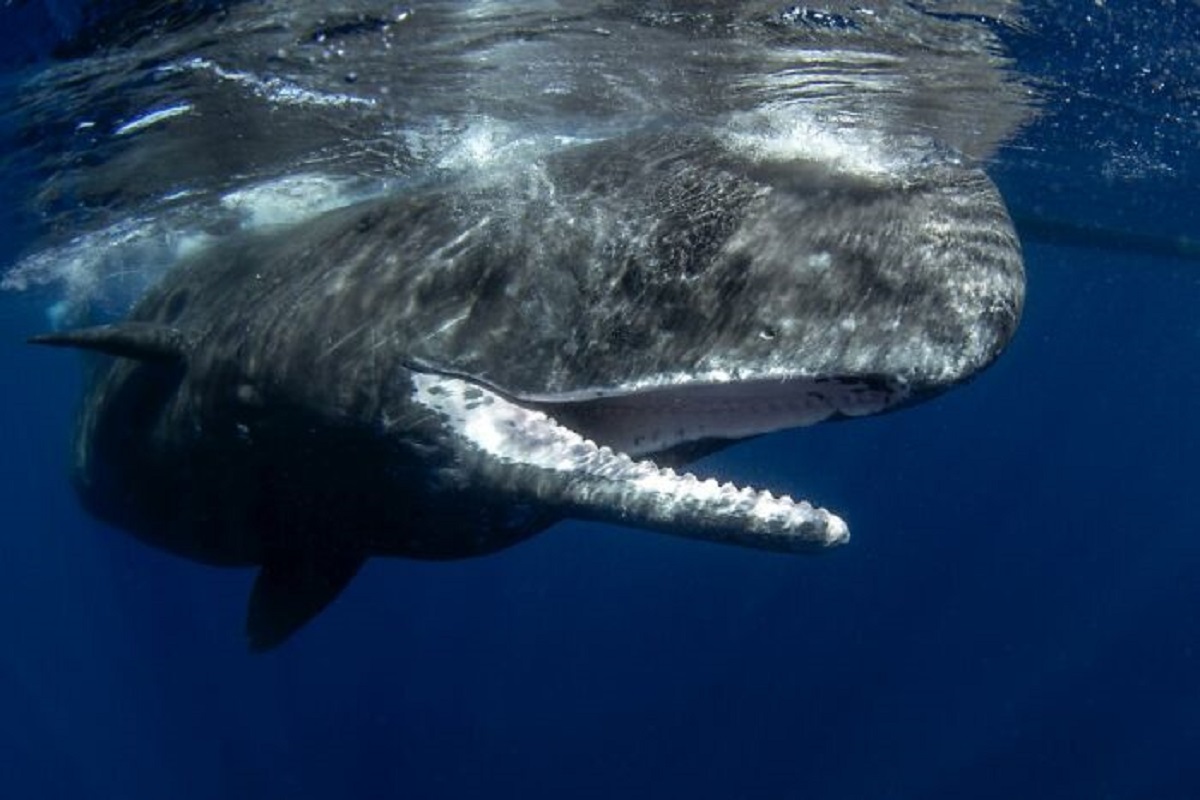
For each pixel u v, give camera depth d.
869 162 5.70
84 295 15.57
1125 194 15.89
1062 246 21.03
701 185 5.39
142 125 9.40
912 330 4.42
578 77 8.98
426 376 5.23
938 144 8.20
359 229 6.09
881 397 4.54
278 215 11.47
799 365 4.50
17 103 8.44
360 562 6.43
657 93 9.48
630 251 5.13
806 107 10.11
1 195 11.09
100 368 8.59
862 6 8.07
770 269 4.83
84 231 12.56
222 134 9.85
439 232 5.68
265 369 5.87
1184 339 42.16
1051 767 27.91
